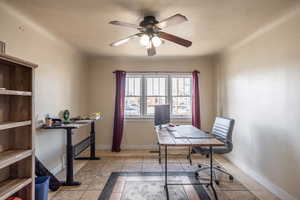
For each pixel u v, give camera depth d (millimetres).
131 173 3119
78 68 4012
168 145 2166
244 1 1934
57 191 2506
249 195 2416
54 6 2012
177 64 4602
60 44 3256
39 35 2678
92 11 2129
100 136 4582
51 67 2977
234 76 3572
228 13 2197
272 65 2535
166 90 4660
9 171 1812
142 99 4652
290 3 1973
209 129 4598
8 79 1826
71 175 2699
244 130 3223
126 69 4602
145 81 4641
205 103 4617
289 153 2232
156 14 2199
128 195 2400
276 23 2439
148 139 4602
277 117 2436
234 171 3229
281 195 2348
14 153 1688
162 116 3342
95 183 2748
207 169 3301
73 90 3771
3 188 1606
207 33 2857
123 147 4582
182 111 4645
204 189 2564
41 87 2713
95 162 3682
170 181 2809
